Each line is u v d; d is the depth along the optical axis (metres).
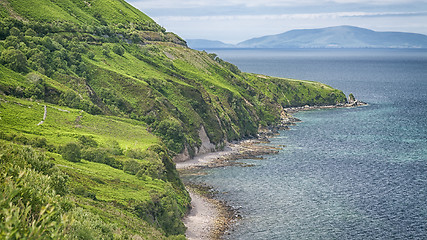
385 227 81.38
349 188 104.88
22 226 15.82
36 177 24.31
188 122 157.75
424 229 80.31
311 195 100.25
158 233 69.00
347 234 78.50
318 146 155.62
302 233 79.31
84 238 33.25
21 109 113.44
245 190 105.38
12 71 129.38
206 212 91.25
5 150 30.75
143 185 88.12
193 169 127.81
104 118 132.25
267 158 139.62
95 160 96.31
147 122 147.75
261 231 80.56
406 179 111.69
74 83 144.00
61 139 102.00
